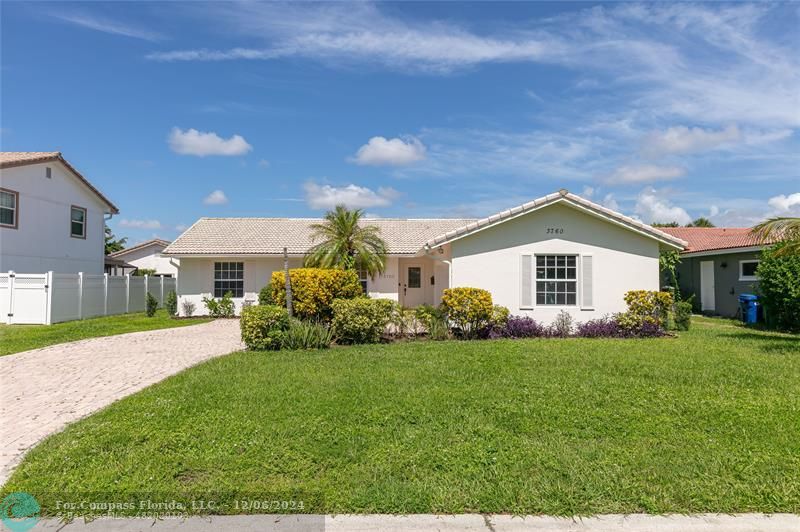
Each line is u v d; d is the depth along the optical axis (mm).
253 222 27047
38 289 18719
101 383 8727
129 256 41500
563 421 6141
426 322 13953
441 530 3904
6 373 9617
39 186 23094
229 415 6379
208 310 23047
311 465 4934
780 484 4547
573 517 4082
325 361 10023
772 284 15805
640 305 14422
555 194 15047
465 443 5438
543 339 13539
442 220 28531
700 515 4109
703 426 6023
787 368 9242
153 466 4906
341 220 20297
